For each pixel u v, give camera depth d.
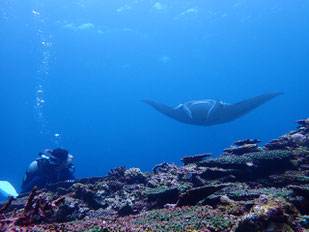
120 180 6.19
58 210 4.64
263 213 2.71
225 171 5.02
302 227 2.70
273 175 4.94
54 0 29.44
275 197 3.21
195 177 5.10
